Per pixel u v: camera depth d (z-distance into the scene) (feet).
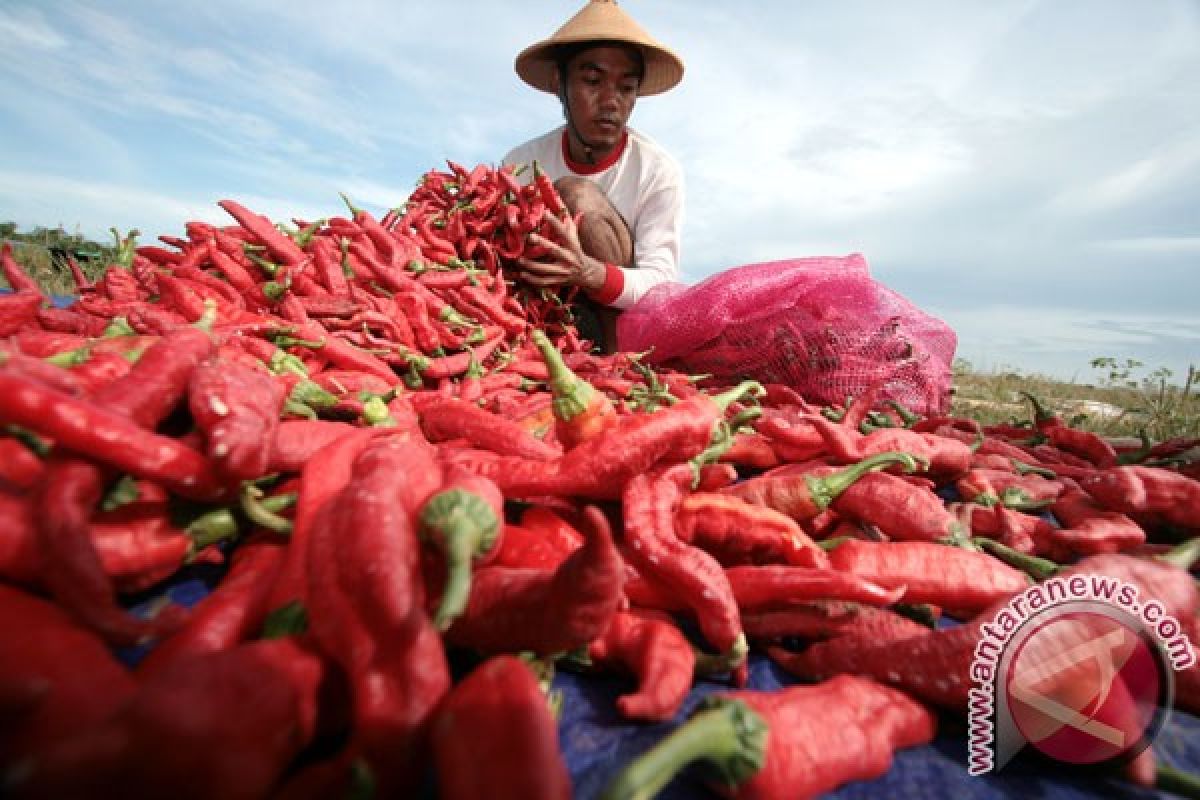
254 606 5.34
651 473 7.40
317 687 4.34
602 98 24.11
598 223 23.91
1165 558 6.79
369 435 6.97
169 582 6.68
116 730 3.19
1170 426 21.99
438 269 18.52
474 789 3.80
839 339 16.49
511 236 20.20
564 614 4.84
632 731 5.63
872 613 6.69
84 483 5.04
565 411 8.11
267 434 6.07
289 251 15.35
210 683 3.70
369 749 4.08
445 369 14.79
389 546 4.62
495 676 4.40
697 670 6.25
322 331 13.26
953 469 10.69
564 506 7.69
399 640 4.32
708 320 17.52
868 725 5.43
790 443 11.06
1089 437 12.95
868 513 8.64
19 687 3.66
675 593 6.71
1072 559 9.19
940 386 17.83
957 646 5.71
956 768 5.65
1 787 2.96
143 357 6.42
